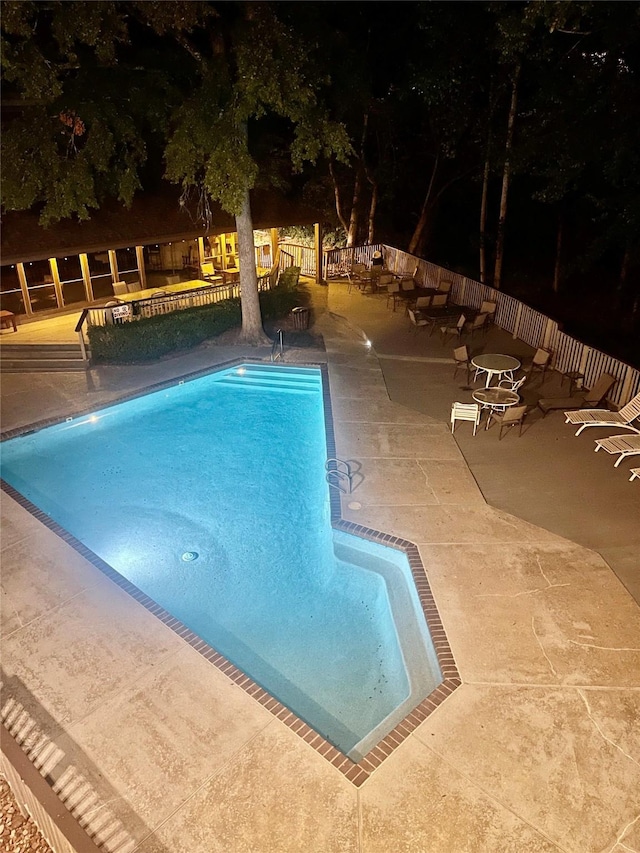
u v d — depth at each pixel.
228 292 19.03
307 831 4.85
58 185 13.10
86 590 7.62
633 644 6.62
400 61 22.14
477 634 6.75
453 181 26.84
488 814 4.95
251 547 9.17
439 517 8.88
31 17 11.54
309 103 13.04
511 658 6.45
